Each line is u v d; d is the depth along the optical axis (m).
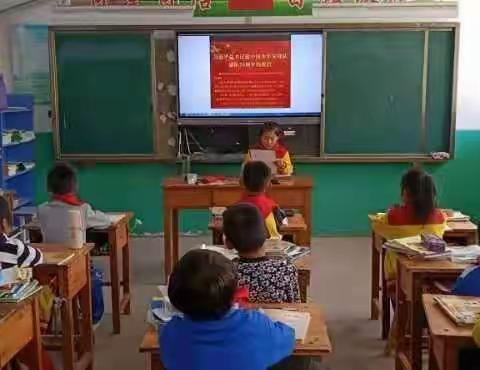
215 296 1.56
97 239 3.82
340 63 5.93
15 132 5.76
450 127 6.00
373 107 5.99
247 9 5.97
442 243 2.85
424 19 5.93
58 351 3.11
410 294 2.79
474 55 6.00
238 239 2.20
